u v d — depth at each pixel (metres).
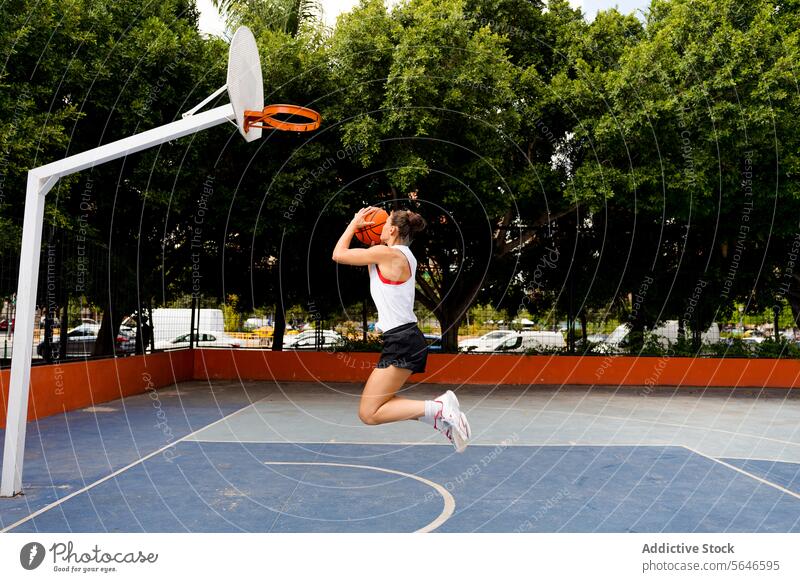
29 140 7.43
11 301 7.19
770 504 4.25
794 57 10.02
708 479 4.96
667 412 9.26
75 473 4.89
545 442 6.64
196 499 4.19
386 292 3.21
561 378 12.92
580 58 11.00
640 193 10.88
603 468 5.35
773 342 13.88
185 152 9.48
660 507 4.16
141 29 9.27
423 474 5.05
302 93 10.30
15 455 4.24
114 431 6.94
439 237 13.36
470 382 12.80
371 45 10.01
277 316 13.39
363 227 3.41
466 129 10.17
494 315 14.71
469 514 3.96
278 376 13.05
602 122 10.34
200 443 6.28
